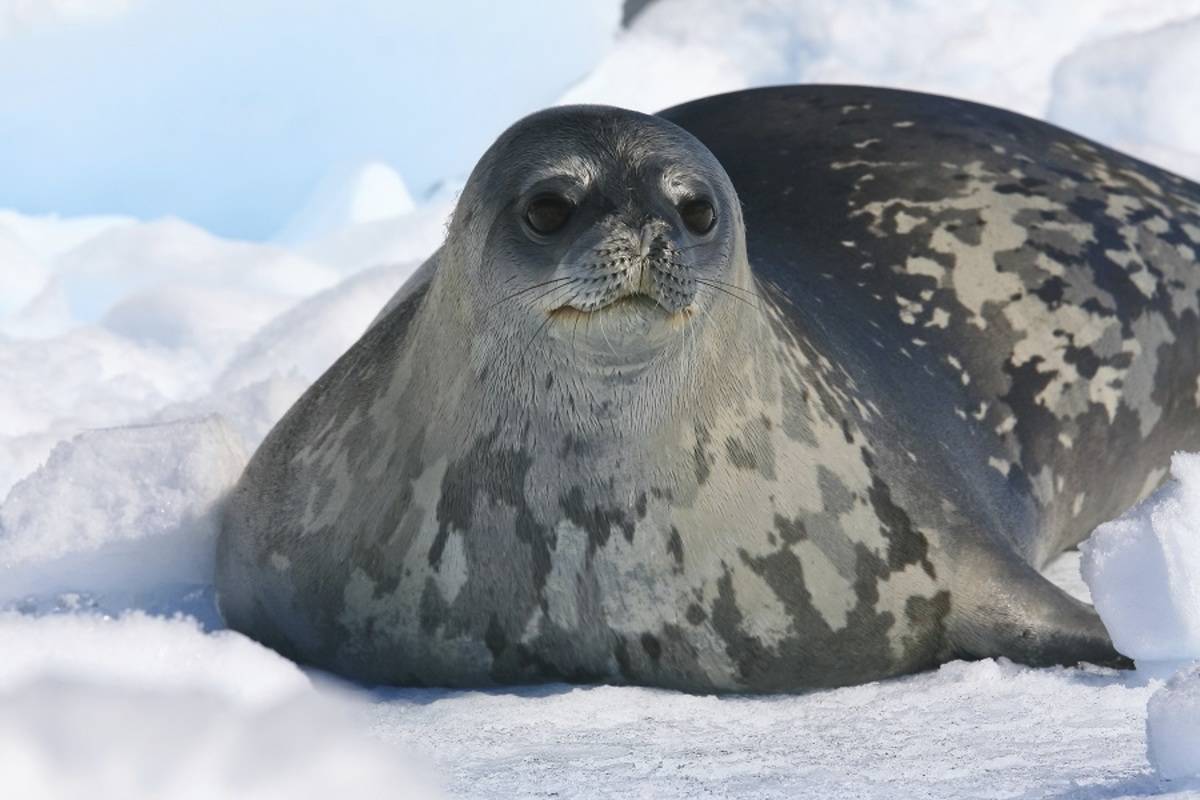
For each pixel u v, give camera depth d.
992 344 21.50
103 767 10.66
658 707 15.87
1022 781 12.53
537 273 15.36
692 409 16.33
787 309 18.84
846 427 18.08
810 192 22.47
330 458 18.00
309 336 30.53
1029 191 23.30
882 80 43.88
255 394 26.36
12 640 14.99
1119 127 41.31
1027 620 17.62
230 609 18.80
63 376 29.78
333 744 11.91
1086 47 42.69
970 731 14.45
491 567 16.48
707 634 16.69
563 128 15.98
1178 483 16.92
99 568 20.16
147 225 40.69
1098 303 22.61
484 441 16.30
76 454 21.42
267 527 18.33
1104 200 23.91
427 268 20.64
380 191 44.03
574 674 16.84
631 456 16.09
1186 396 23.78
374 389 17.95
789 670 17.06
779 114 24.19
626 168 15.58
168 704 11.34
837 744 14.27
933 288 21.61
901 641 17.56
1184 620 16.56
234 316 34.00
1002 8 45.78
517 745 14.33
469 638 16.75
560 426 15.98
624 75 45.19
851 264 21.48
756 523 16.80
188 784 10.79
